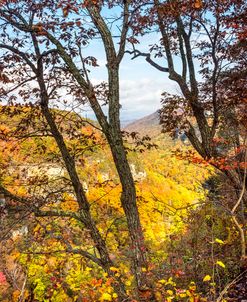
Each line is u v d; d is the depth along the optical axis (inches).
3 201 244.1
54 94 314.0
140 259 235.8
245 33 300.7
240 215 273.6
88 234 267.4
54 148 329.7
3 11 256.4
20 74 326.0
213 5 335.0
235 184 309.3
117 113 257.6
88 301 195.6
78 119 321.1
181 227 289.4
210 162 298.2
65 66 312.2
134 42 266.2
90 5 227.1
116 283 231.9
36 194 282.8
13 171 294.0
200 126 360.8
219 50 381.7
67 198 298.7
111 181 321.1
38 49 317.4
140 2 317.4
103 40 254.8
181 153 312.5
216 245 266.7
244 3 340.2
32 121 316.5
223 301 186.2
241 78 384.5
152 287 214.2
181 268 232.4
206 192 326.6
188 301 211.3
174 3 290.5
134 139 310.5
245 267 233.3
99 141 325.7
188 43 370.0
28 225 234.4
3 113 307.4
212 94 359.3
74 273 257.4
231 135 305.3
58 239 232.1
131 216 253.4
